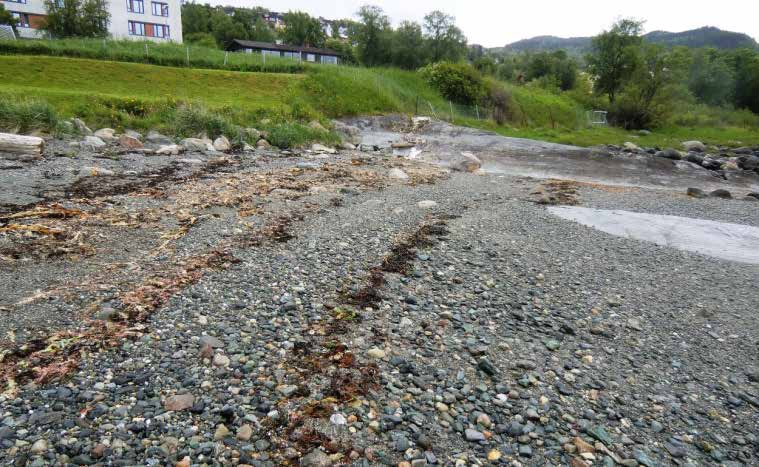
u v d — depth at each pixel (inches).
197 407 164.2
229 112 944.9
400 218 434.0
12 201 373.4
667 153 1072.8
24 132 642.2
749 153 1284.4
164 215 377.1
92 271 263.4
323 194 502.3
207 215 385.4
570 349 235.8
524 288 303.9
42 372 173.6
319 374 192.5
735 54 3299.7
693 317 285.1
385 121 1267.2
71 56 1325.0
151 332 206.8
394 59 2218.3
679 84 2340.1
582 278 331.3
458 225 427.8
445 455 156.4
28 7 2374.5
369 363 203.9
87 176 486.9
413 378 197.2
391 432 164.1
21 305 218.2
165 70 1173.1
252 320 227.5
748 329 274.4
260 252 315.6
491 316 261.1
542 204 568.4
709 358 241.1
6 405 155.2
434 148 1070.4
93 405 159.6
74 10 1948.8
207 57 1524.4
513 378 205.5
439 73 1627.7
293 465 145.3
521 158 998.4
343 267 305.3
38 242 295.6
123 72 1103.0
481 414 178.1
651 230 479.5
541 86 2635.3
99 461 137.2
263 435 156.1
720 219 548.1
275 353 203.6
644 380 215.9
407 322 243.4
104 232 326.0
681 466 163.8
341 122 1186.0
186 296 242.1
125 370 180.5
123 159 600.4
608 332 257.1
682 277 350.6
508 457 158.7
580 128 1806.1
